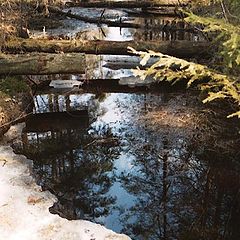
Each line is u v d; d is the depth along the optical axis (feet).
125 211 14.12
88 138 19.21
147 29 41.98
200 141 18.17
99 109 22.56
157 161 17.15
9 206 12.97
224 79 11.96
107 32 41.29
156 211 14.12
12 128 19.74
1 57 23.34
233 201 14.46
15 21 28.84
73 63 23.35
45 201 13.47
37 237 11.66
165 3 47.70
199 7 27.02
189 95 23.30
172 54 24.63
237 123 19.27
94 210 13.94
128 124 20.49
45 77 27.71
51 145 18.43
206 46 23.89
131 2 48.78
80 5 49.11
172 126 19.63
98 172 16.43
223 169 16.21
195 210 14.11
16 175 14.94
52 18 45.55
